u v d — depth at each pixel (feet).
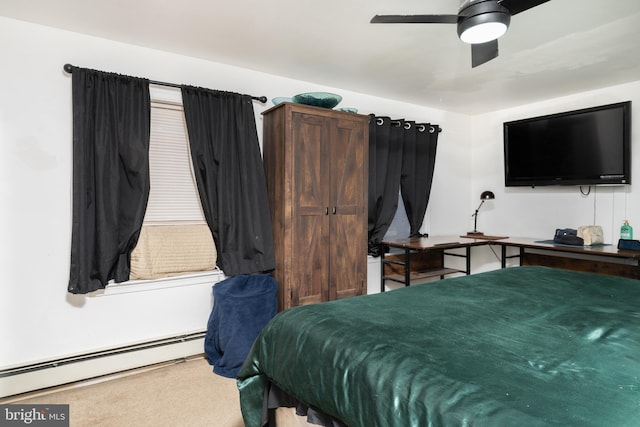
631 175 11.24
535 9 6.98
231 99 9.73
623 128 10.95
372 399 3.40
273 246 10.04
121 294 8.71
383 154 12.46
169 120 9.38
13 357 7.68
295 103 9.59
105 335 8.55
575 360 3.47
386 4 6.93
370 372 3.56
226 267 9.62
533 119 12.94
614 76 10.77
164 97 9.20
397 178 12.90
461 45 8.73
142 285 8.95
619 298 5.66
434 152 14.05
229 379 8.35
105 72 8.26
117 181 8.34
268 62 9.87
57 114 8.03
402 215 13.76
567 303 5.39
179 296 9.41
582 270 12.33
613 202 11.66
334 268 10.33
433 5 6.97
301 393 4.28
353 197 10.65
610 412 2.60
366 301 5.52
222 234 9.57
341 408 3.72
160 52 9.12
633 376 3.15
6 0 6.86
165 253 9.16
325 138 10.07
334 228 10.30
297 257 9.70
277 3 6.92
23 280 7.75
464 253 15.56
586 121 11.70
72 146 8.08
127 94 8.46
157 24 7.79
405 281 11.92
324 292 10.15
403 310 5.04
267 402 5.17
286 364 4.58
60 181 8.08
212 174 9.48
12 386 7.54
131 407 7.21
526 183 13.28
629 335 4.12
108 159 8.25
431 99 13.28
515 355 3.58
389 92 12.51
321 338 4.32
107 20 7.63
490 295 5.81
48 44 7.91
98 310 8.46
